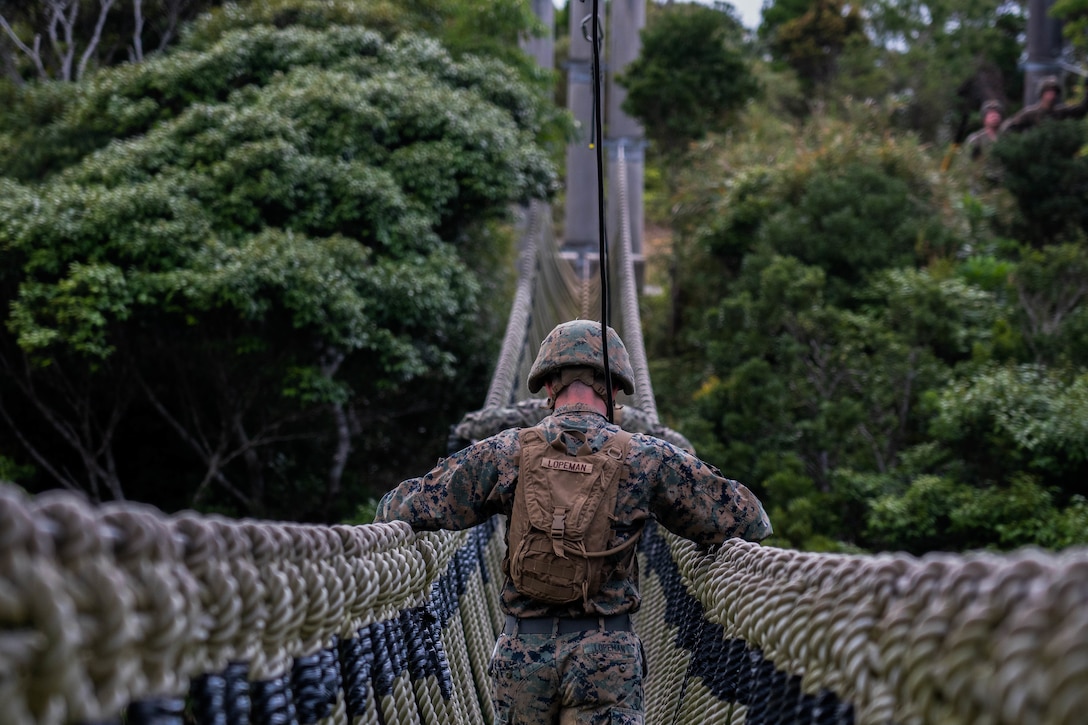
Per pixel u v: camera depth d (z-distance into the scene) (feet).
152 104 39.34
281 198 34.47
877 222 52.60
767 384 41.98
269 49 41.70
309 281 32.12
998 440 32.91
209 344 34.99
